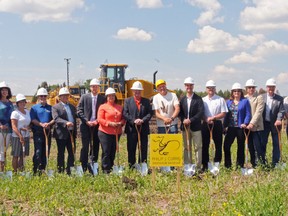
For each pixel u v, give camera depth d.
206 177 10.18
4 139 11.16
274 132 11.25
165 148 9.09
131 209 7.87
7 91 11.38
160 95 11.40
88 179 10.18
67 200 8.40
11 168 12.49
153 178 9.27
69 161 11.32
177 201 8.38
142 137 11.34
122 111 11.31
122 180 9.77
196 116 11.04
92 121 11.39
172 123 11.19
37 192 9.09
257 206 7.04
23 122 11.17
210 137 11.23
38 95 11.45
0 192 9.21
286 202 7.64
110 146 11.19
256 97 11.09
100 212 7.59
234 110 11.21
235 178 10.16
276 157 11.28
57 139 11.20
